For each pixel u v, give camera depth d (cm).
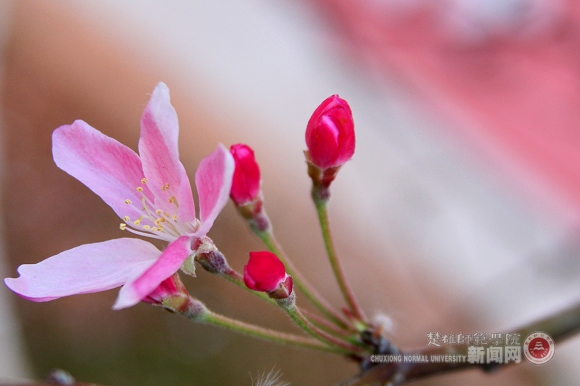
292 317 26
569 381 50
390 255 54
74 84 59
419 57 61
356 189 58
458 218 54
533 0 59
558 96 58
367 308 51
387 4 64
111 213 54
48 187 53
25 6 61
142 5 66
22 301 47
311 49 64
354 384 26
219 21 67
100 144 26
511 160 55
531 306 48
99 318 48
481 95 59
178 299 26
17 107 56
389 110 58
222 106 62
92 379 45
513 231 52
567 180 53
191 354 47
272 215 57
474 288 49
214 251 26
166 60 63
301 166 61
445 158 56
